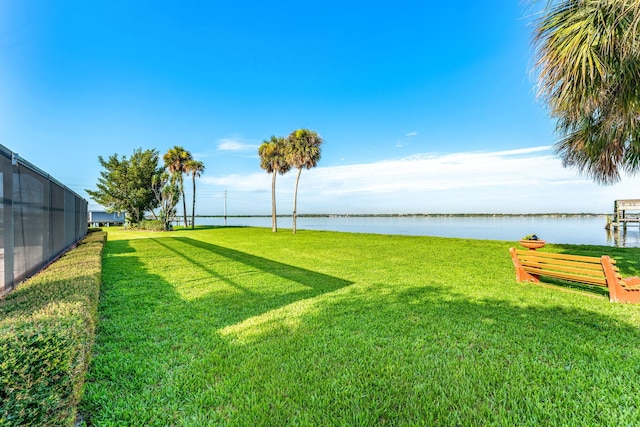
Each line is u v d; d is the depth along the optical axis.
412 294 5.19
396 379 2.50
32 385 1.53
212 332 3.51
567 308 4.28
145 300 4.86
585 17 3.80
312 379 2.50
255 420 2.01
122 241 16.86
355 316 4.06
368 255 10.58
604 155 5.79
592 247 11.04
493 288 5.53
